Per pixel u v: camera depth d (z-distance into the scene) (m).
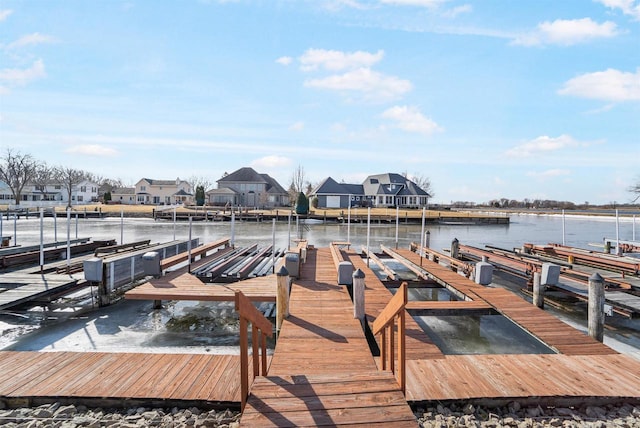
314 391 3.61
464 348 6.67
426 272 10.56
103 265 8.66
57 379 4.44
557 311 8.69
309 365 4.61
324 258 12.66
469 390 4.23
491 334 7.37
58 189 75.00
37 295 7.77
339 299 7.54
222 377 4.53
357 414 3.27
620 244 16.89
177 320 7.86
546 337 5.91
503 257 12.55
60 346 6.47
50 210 47.06
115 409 4.09
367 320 6.57
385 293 8.41
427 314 7.20
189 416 3.95
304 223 39.66
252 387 3.69
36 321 7.75
